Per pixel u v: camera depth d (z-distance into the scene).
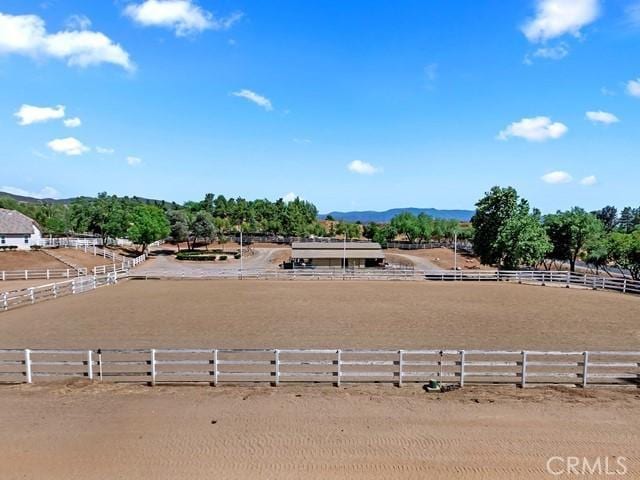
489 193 50.72
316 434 10.52
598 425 11.14
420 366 16.05
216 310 27.47
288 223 115.62
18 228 63.16
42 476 8.77
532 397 13.02
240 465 9.19
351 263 61.12
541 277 43.56
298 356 17.56
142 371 15.31
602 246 50.22
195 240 95.94
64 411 11.74
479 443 10.16
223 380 14.30
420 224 107.12
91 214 88.94
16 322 23.62
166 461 9.32
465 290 37.66
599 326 23.44
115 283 41.41
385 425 11.02
